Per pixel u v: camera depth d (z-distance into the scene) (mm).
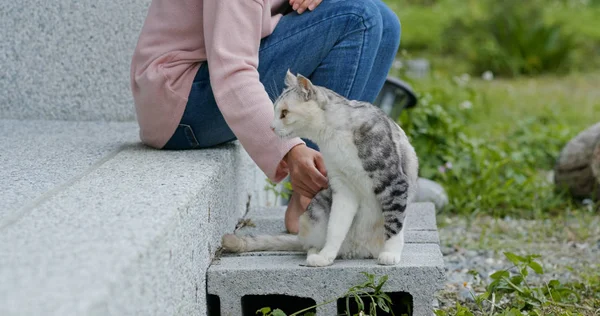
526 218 5469
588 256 4555
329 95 2945
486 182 5777
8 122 4426
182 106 3260
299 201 3441
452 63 12750
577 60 12930
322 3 3336
